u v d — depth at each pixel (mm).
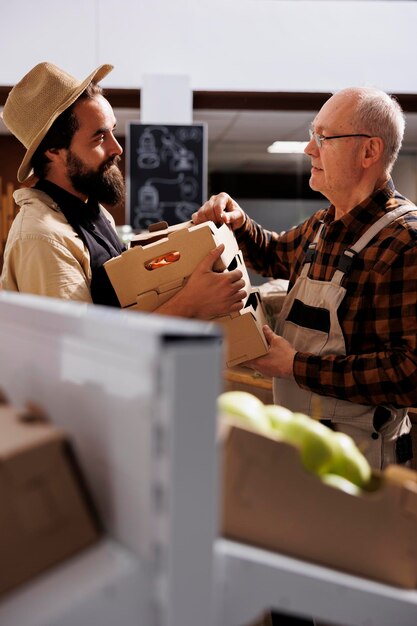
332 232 2143
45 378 856
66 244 2092
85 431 781
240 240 2494
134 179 6527
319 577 901
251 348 2074
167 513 657
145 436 673
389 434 2094
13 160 7949
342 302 2070
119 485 729
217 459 668
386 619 948
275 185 9016
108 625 692
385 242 2020
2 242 7980
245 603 858
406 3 6605
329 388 2029
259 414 1035
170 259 2068
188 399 646
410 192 8867
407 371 1945
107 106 2322
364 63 6648
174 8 6508
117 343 701
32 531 728
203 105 6699
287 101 6734
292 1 6578
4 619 684
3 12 6289
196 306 2002
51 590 702
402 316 1979
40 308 847
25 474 734
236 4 6551
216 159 8953
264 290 2996
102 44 6449
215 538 677
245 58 6605
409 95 6688
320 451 1023
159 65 6531
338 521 941
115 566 704
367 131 2080
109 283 2199
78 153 2256
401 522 966
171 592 671
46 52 6379
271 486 913
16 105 2258
